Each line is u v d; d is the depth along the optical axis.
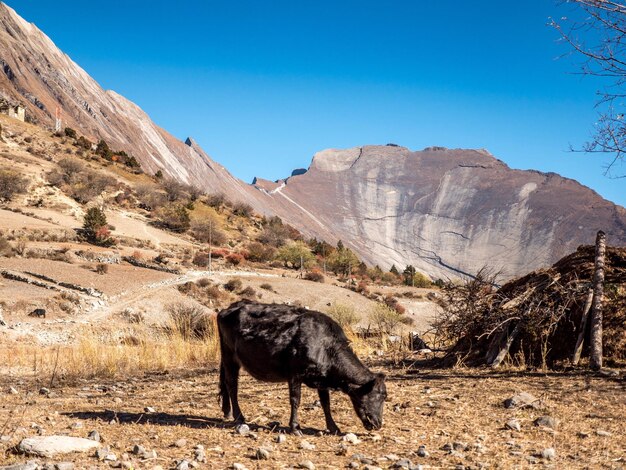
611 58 11.12
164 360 16.92
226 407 8.90
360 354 17.89
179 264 95.19
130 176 164.88
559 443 7.44
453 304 15.23
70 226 104.25
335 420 9.07
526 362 13.25
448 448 7.20
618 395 9.94
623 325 12.88
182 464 6.07
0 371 15.97
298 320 7.89
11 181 113.50
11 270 63.31
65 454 6.48
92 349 17.42
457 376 12.59
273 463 6.46
